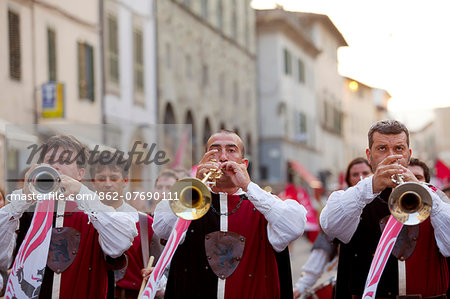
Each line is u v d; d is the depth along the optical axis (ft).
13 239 21.57
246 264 20.92
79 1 91.09
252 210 21.31
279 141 189.98
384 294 21.57
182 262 21.25
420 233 21.52
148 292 19.98
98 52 95.86
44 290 20.59
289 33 199.11
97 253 21.16
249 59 168.96
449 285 23.38
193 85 131.13
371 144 21.61
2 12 75.66
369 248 21.89
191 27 130.72
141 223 26.11
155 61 114.11
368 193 20.83
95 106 94.12
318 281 33.76
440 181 58.90
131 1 105.81
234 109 156.66
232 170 20.94
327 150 242.17
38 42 82.23
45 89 80.84
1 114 74.95
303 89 213.87
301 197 90.68
